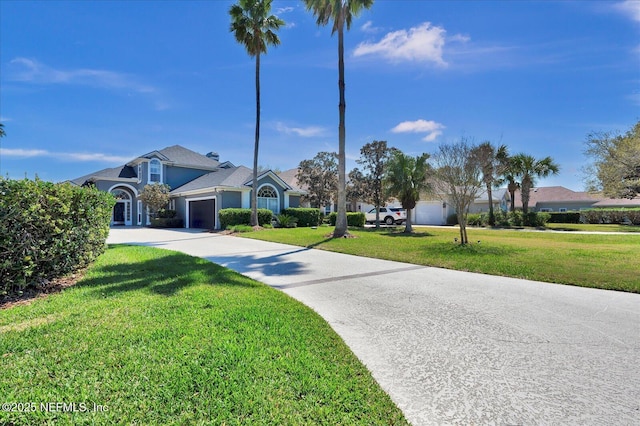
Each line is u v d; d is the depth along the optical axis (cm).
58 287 528
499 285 609
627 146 1606
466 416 224
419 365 299
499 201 3197
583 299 517
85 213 643
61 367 265
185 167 2900
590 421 218
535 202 3997
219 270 685
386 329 388
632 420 219
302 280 649
